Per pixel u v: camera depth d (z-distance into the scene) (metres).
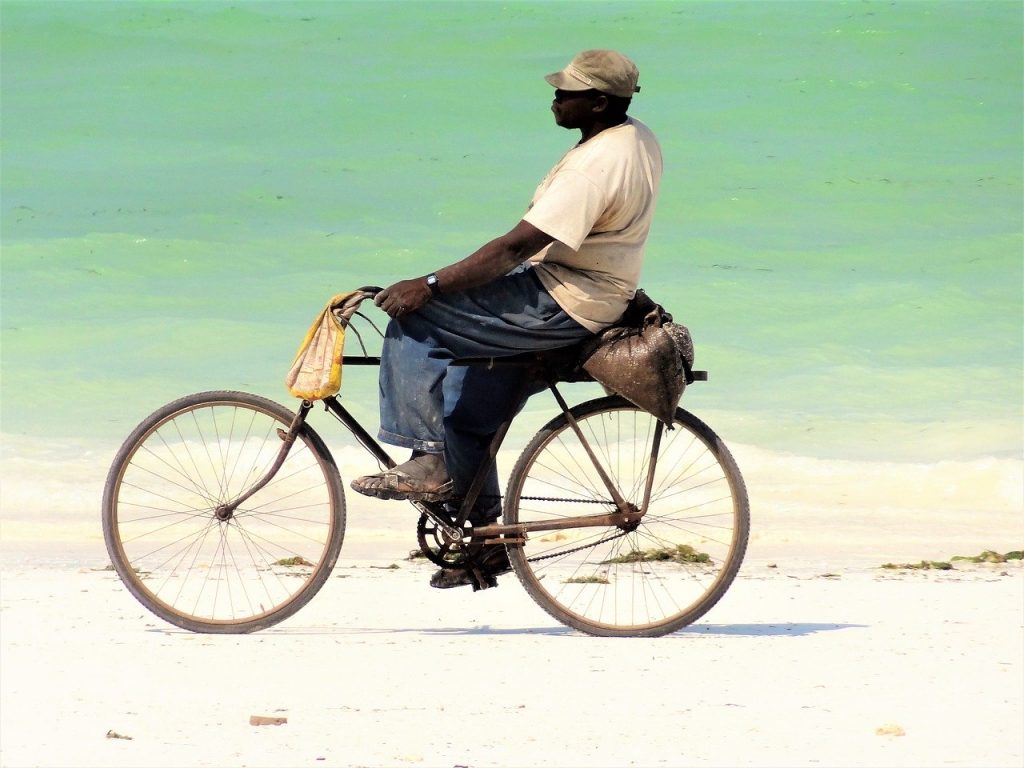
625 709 17.19
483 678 18.77
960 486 39.91
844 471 41.25
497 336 20.86
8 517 35.72
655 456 22.34
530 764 14.98
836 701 17.69
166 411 22.08
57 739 15.78
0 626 22.27
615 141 20.52
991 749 15.65
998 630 22.47
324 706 17.23
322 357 21.11
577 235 20.09
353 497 38.25
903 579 28.23
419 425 21.09
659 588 26.69
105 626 22.41
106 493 21.97
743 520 22.25
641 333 21.27
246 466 40.53
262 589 26.36
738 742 15.84
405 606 24.83
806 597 25.83
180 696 17.70
